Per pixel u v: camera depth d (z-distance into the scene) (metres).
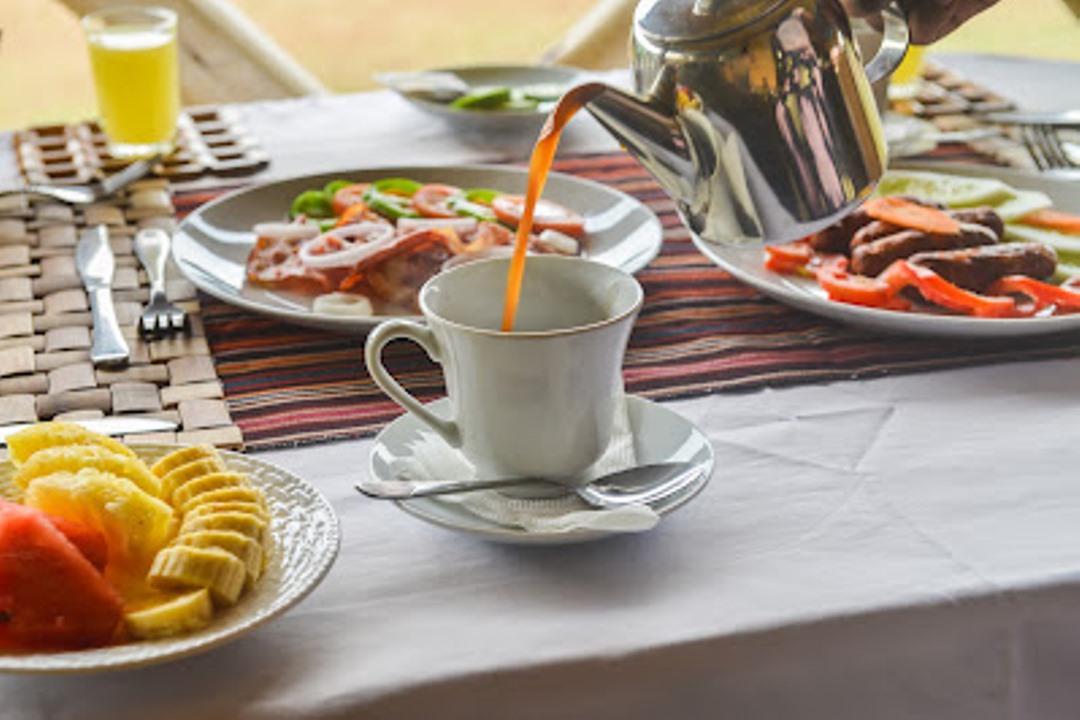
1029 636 0.57
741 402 0.75
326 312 0.84
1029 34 2.91
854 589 0.57
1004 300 0.82
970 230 0.87
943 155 1.13
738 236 0.69
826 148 0.66
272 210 1.01
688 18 0.63
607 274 0.66
